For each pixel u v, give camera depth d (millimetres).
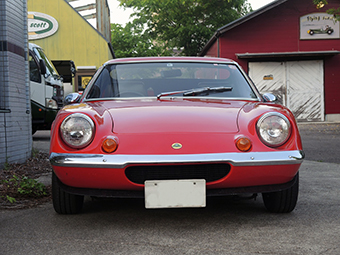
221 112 3018
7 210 3424
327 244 2473
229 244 2484
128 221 3029
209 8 28656
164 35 30797
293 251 2354
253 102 3396
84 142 2713
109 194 2754
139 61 3926
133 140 2697
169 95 3520
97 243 2541
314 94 17156
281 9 16938
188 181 2686
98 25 22047
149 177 2713
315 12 17000
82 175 2699
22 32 6246
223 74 3818
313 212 3252
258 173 2713
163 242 2537
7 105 5578
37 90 9781
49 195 4023
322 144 8969
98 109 3027
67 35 19422
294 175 2875
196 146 2670
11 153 5656
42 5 19297
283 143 2777
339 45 17078
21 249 2453
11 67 5707
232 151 2678
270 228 2816
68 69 19078
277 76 17109
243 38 17031
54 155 2734
